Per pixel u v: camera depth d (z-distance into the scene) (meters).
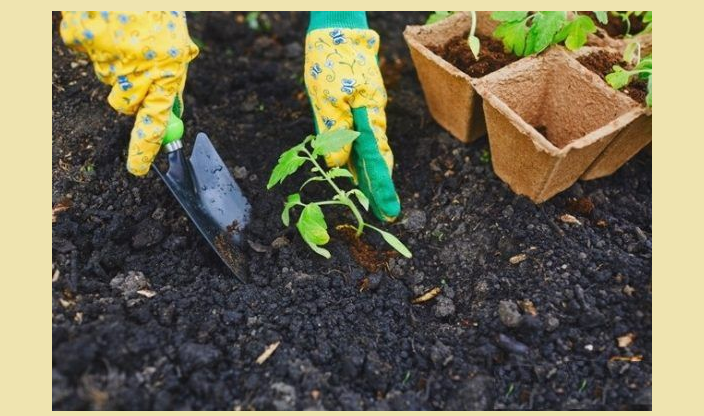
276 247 0.89
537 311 0.80
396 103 1.04
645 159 0.97
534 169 0.85
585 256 0.84
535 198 0.89
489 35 0.98
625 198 0.92
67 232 0.86
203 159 0.89
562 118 0.93
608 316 0.80
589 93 0.88
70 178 0.91
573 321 0.80
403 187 0.96
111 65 0.74
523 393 0.77
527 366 0.78
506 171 0.91
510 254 0.86
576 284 0.82
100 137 0.94
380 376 0.77
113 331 0.75
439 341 0.81
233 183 0.91
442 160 0.97
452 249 0.89
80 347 0.72
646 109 0.84
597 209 0.90
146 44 0.74
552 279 0.83
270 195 0.93
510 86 0.89
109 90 0.98
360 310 0.83
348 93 0.86
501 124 0.85
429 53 0.92
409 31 0.95
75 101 0.97
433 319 0.84
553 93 0.92
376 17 1.17
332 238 0.90
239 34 1.13
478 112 0.93
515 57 0.93
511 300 0.82
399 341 0.81
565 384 0.77
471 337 0.81
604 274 0.82
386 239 0.85
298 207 0.93
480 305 0.83
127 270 0.85
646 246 0.86
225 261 0.85
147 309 0.79
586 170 0.91
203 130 0.98
